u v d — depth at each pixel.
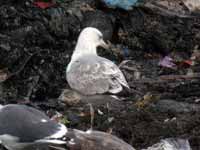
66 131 8.80
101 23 15.30
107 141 8.63
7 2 14.98
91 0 15.91
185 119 11.34
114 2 15.70
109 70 10.94
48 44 14.46
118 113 11.70
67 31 14.95
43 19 14.86
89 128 11.23
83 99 11.18
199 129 10.96
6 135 9.04
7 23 14.45
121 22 15.66
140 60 14.94
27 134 8.92
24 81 12.92
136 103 12.07
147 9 16.20
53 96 12.85
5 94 12.60
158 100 12.26
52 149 8.98
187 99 12.51
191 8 17.02
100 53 14.80
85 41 11.87
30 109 9.34
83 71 11.03
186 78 13.55
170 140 9.11
